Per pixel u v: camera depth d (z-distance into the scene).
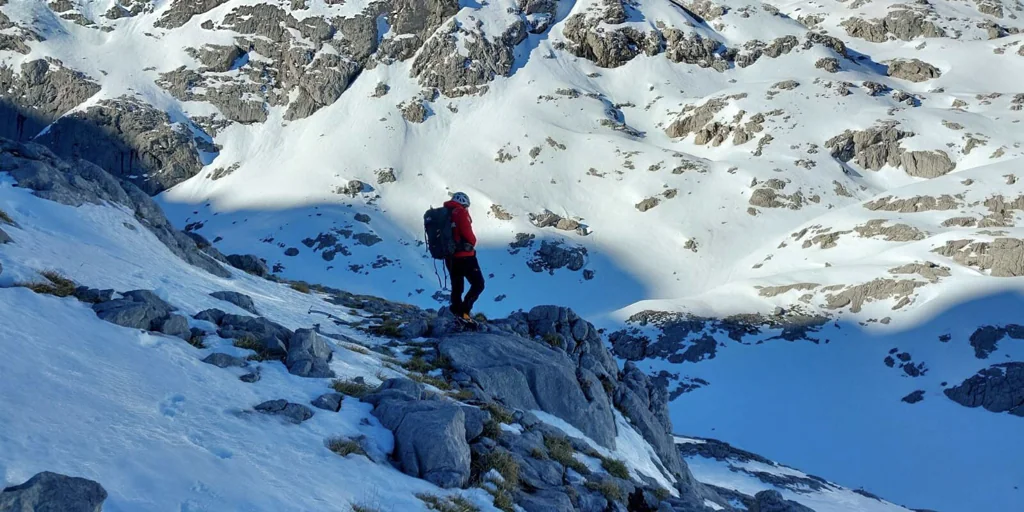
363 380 12.86
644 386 21.66
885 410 103.25
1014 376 100.75
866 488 91.38
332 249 174.75
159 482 7.09
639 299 159.75
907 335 114.81
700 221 178.75
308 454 9.19
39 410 7.60
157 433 8.15
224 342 12.48
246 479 7.79
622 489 13.52
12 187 18.91
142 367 10.03
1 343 8.95
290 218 189.38
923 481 90.62
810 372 113.00
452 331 17.34
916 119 195.00
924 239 140.25
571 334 20.12
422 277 167.38
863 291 126.00
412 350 16.42
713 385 113.44
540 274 170.12
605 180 199.00
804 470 95.81
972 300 117.12
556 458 13.16
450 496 9.64
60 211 18.84
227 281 21.41
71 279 13.64
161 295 14.36
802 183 181.75
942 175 178.88
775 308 127.94
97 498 6.16
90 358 9.68
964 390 101.56
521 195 197.00
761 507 15.91
